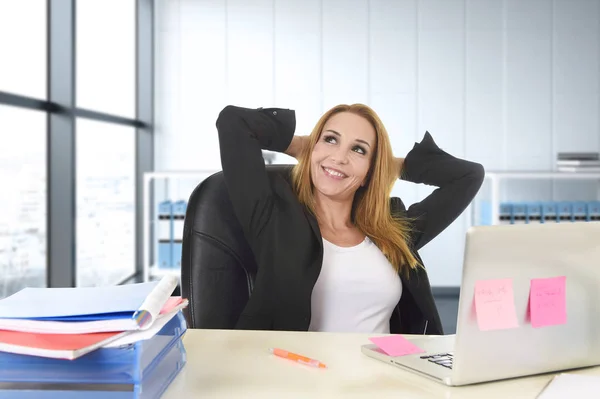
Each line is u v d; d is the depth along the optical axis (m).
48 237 3.00
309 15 4.46
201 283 1.61
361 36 4.46
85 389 0.85
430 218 1.87
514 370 1.01
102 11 3.73
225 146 1.71
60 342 0.83
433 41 4.46
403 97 4.49
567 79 4.44
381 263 1.70
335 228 1.72
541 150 4.48
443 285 4.54
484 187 4.47
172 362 1.01
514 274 0.98
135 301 0.95
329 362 1.09
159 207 3.42
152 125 4.47
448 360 1.08
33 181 2.84
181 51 4.46
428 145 1.93
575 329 1.05
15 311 0.91
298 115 4.50
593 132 4.45
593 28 4.41
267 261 1.63
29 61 2.78
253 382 0.99
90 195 3.54
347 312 1.69
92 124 3.56
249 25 4.46
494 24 4.44
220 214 1.64
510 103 4.47
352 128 1.73
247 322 1.61
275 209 1.66
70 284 3.03
